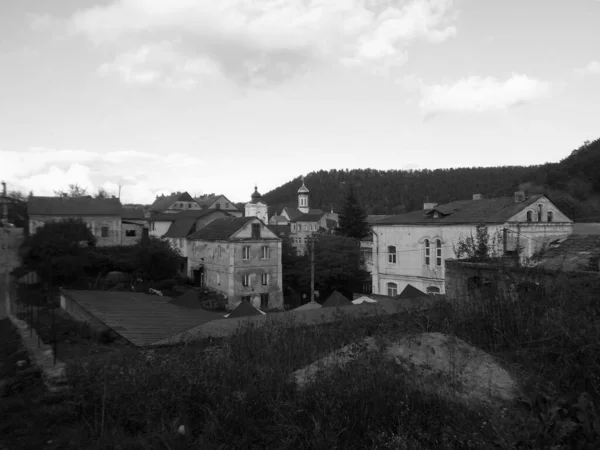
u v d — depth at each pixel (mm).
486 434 6121
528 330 8859
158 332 15945
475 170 160375
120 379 8914
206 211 53375
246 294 40906
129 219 53219
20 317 26000
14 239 52656
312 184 183000
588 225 32250
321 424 6770
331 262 45688
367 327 11070
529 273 10953
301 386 8008
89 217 49750
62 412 8969
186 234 49688
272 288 42094
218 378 8562
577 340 7562
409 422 6488
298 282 45562
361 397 6961
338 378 7512
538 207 31047
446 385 7262
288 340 10477
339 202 154125
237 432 7199
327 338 10719
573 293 9500
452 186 148375
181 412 7949
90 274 41969
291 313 14688
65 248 39000
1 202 62375
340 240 48812
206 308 37688
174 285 43312
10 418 9242
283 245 47938
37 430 8469
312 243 37344
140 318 19453
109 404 8469
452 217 32562
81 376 9406
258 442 6945
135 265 43625
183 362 9289
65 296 28156
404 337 8992
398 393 7004
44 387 11359
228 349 10047
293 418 7117
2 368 15266
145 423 8047
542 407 6531
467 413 6645
